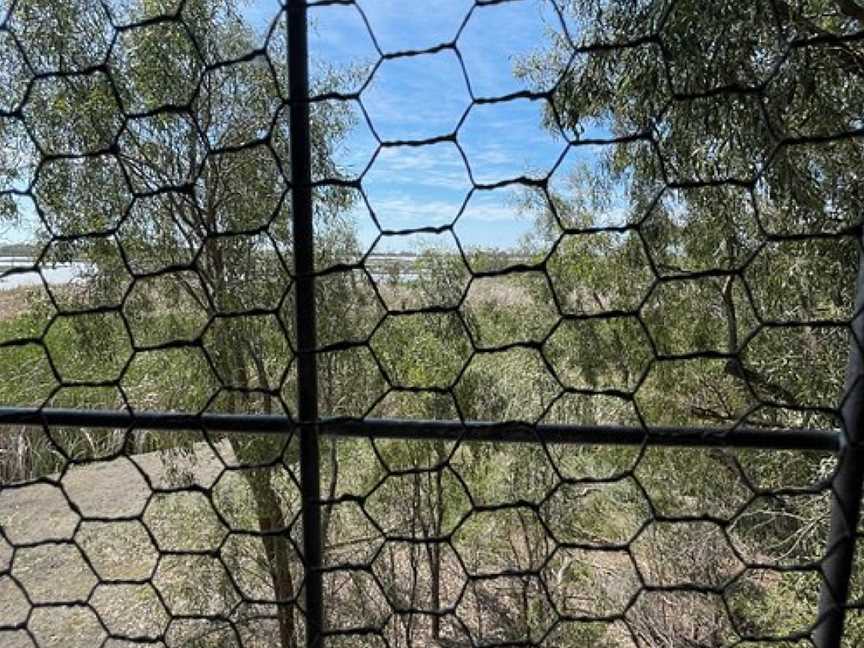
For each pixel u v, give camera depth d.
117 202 2.94
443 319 3.31
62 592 3.81
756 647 2.97
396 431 0.75
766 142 2.09
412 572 3.49
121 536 3.67
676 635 3.36
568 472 3.59
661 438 0.70
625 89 2.32
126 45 2.78
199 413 0.78
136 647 3.26
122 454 0.80
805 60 2.05
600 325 3.45
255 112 2.92
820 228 2.48
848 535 0.64
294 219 0.73
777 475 2.82
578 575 3.69
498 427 0.73
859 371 0.63
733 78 2.07
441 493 3.44
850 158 2.39
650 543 3.51
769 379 2.90
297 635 3.12
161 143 2.91
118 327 3.23
